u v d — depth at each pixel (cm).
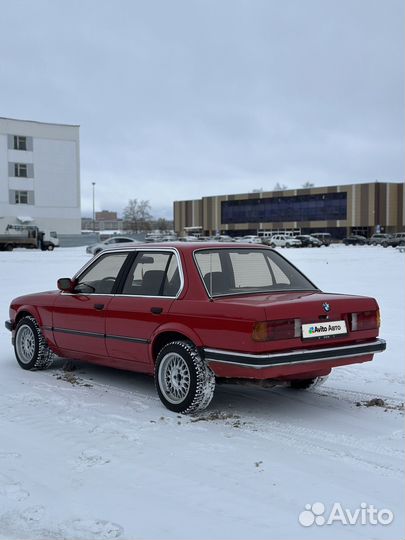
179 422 534
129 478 412
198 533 336
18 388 659
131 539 331
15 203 6881
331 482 404
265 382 548
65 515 359
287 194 10219
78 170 7238
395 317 1133
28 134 6912
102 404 593
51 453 461
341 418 548
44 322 727
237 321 509
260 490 391
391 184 9281
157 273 604
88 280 685
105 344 639
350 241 7538
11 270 2523
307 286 622
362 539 331
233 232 11150
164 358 567
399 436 497
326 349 527
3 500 380
